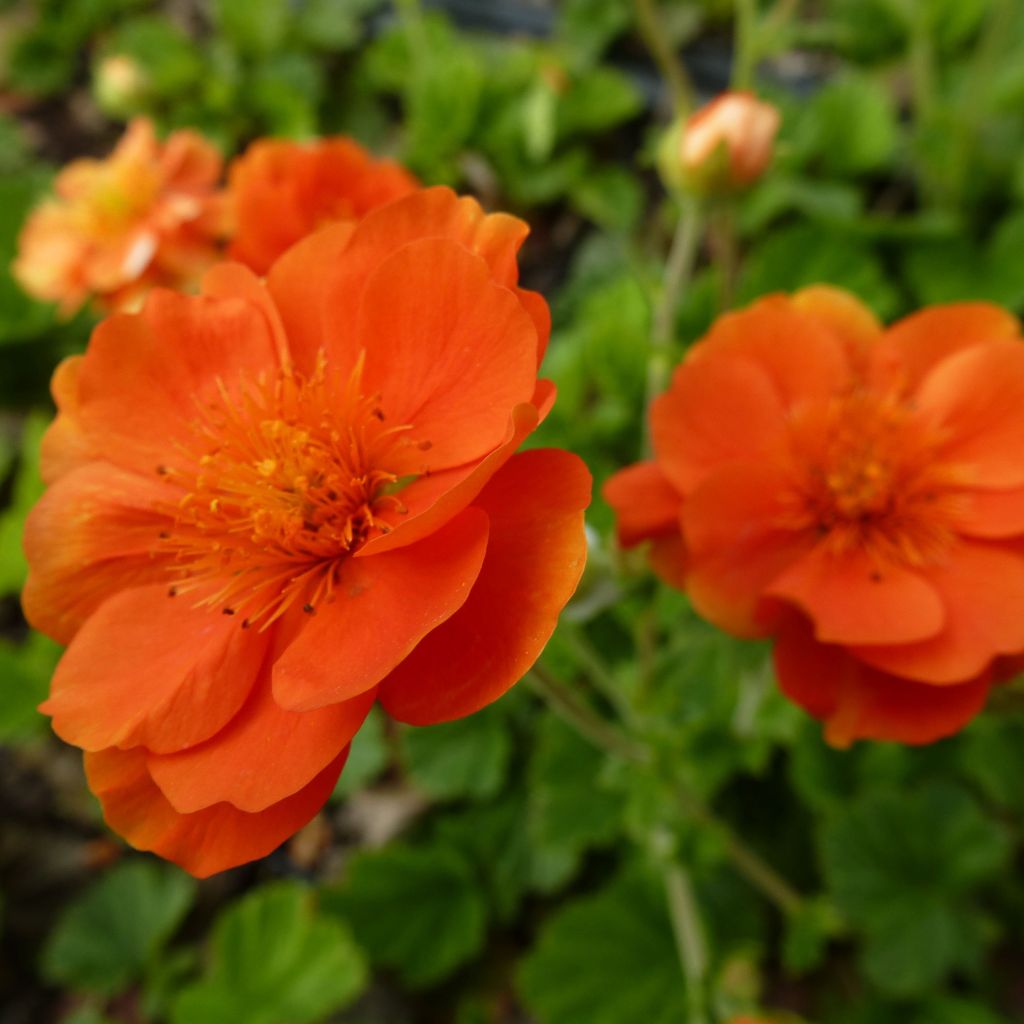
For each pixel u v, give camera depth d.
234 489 0.08
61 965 0.14
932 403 0.09
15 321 0.19
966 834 0.12
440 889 0.14
